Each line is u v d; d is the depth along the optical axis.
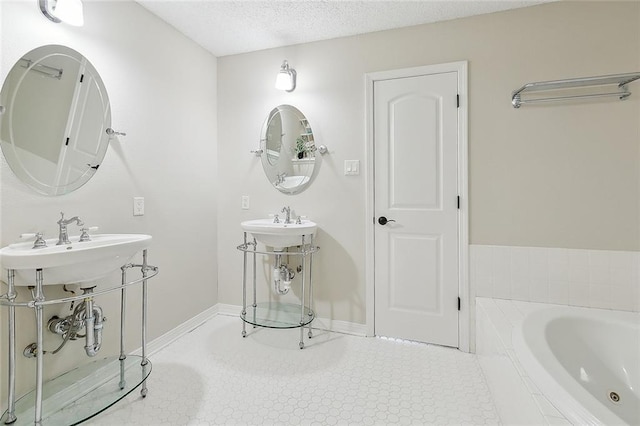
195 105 2.52
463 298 2.17
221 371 1.91
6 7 1.35
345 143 2.42
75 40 1.63
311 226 2.26
